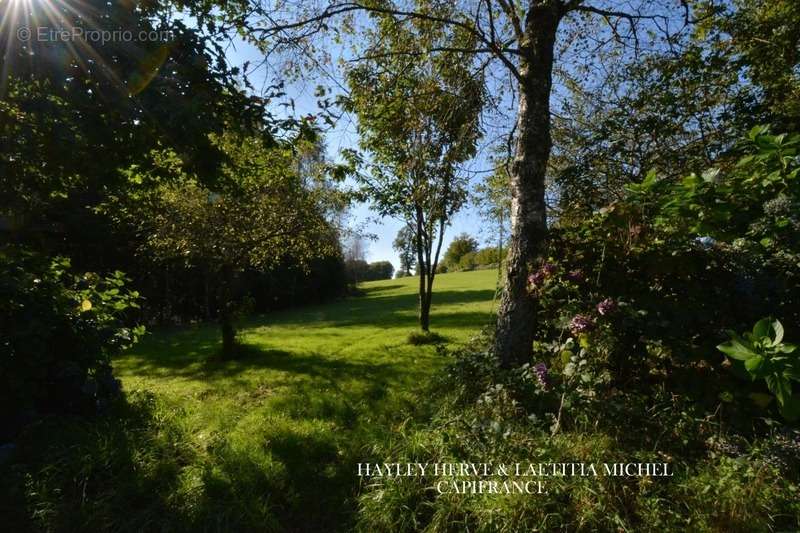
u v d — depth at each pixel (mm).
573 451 2359
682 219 2500
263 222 6934
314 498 2648
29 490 2449
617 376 2984
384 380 5105
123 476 2613
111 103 2869
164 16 3127
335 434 3445
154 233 7168
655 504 1994
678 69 4691
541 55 3676
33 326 3160
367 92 4430
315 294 23438
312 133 3672
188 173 3600
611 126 5047
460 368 3561
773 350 1402
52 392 3590
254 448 3078
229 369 6344
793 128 3766
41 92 2951
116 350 4223
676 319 2754
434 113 4250
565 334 3457
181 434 3320
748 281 2730
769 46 4355
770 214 2184
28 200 3867
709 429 2457
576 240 3457
